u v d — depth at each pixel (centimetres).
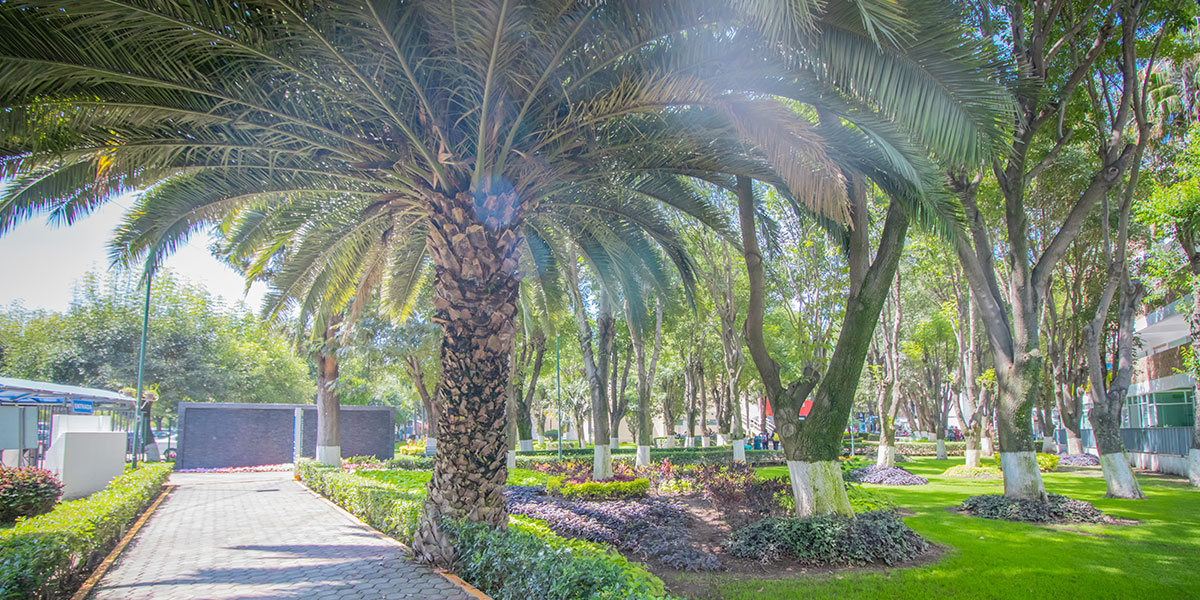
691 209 1049
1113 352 2684
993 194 1791
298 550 901
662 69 673
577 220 1132
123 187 834
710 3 588
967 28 669
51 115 649
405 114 744
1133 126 1658
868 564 868
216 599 652
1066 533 1052
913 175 676
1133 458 2573
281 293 1179
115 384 2717
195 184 883
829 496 976
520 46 652
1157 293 2012
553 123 759
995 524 1138
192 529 1103
